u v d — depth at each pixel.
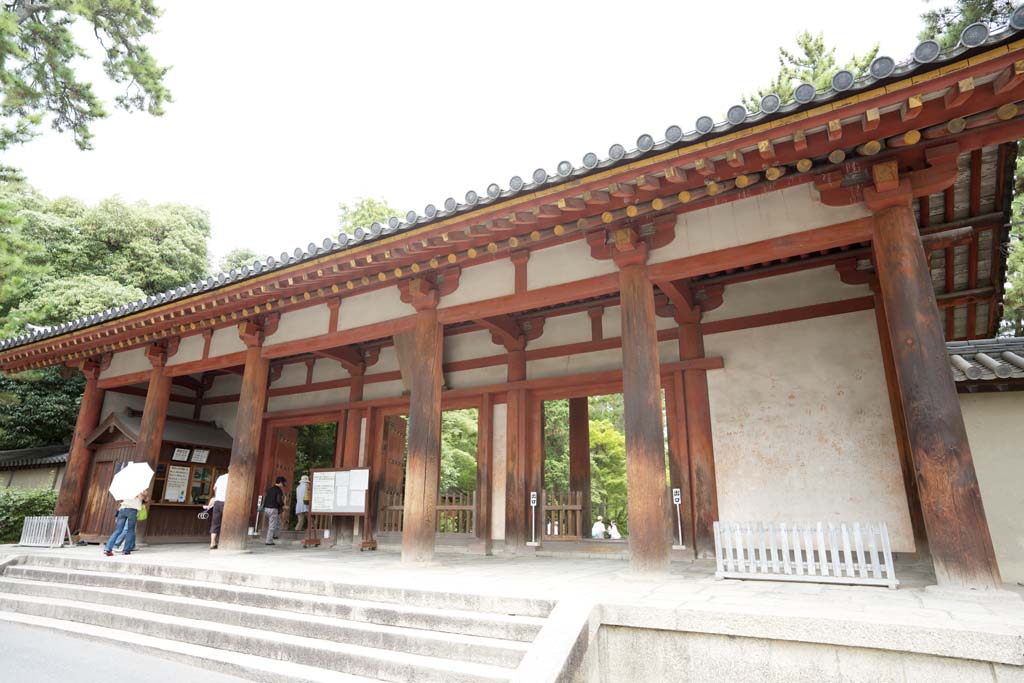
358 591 5.98
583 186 6.39
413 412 8.56
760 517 8.46
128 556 9.16
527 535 10.23
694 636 4.41
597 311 10.62
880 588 5.49
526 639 4.72
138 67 14.54
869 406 8.16
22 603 7.57
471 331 11.84
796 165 6.06
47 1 13.02
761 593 5.24
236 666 5.10
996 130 5.33
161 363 12.23
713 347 9.39
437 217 7.31
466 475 22.05
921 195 5.88
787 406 8.66
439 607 5.48
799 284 9.02
